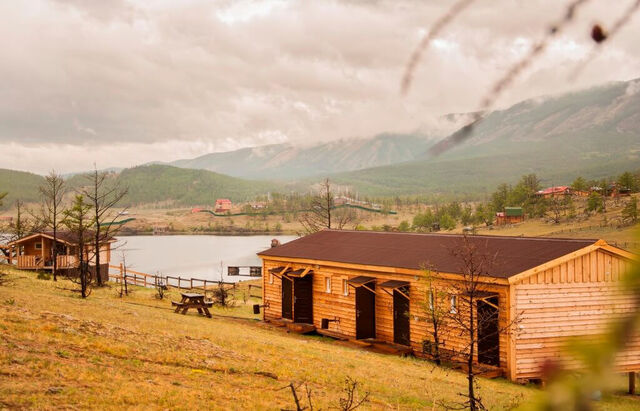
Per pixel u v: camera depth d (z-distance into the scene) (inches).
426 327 1184.8
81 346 743.1
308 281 1476.4
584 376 63.3
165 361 763.4
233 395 663.8
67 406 526.0
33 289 1425.9
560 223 5393.7
